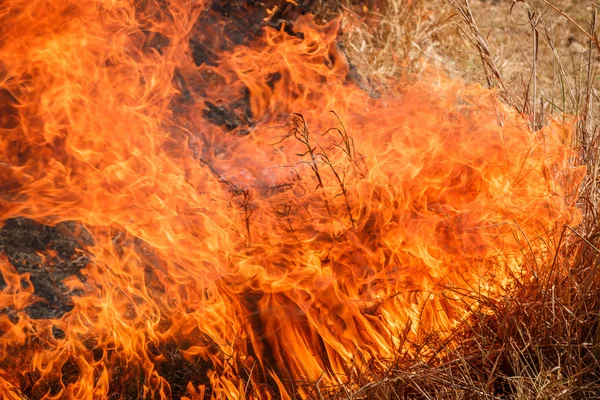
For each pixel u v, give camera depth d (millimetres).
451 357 2789
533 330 2785
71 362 2840
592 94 3539
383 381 2609
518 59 5141
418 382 2682
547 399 2568
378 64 5012
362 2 5219
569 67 5129
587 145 3318
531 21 3559
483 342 2777
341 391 2705
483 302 2873
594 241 2924
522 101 3801
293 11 3953
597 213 3025
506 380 2742
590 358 2725
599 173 3236
